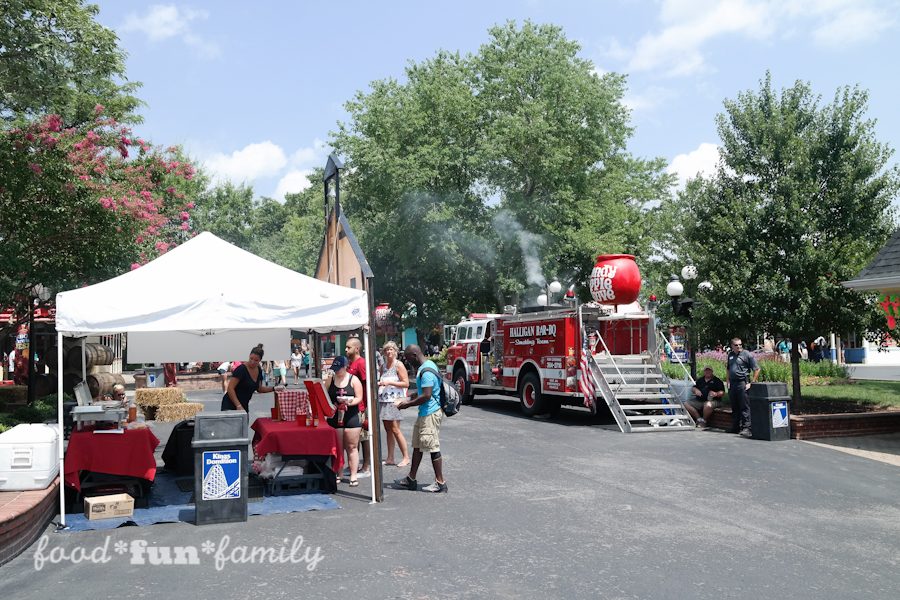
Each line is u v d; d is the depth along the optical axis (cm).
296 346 3619
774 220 1556
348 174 3350
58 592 557
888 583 568
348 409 965
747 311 1548
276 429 922
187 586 569
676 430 1500
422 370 919
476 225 3119
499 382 1930
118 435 850
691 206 1742
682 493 898
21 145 1348
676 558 632
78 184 1430
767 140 1584
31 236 1414
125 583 577
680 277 1952
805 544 676
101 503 789
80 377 1981
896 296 1348
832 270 1497
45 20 1221
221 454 774
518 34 3206
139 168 1825
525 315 1805
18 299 1616
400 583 570
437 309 4078
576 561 624
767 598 536
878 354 4006
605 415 1770
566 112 3091
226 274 873
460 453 1214
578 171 3172
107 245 1496
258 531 734
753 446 1275
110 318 784
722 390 1568
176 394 1883
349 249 1057
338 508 834
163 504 865
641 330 1695
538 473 1033
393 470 1075
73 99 1538
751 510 810
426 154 2939
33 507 700
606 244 2970
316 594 546
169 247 2005
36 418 1458
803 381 2272
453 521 766
